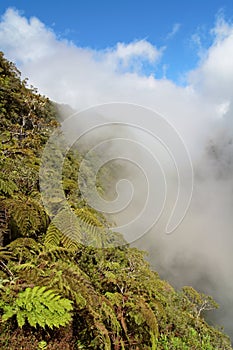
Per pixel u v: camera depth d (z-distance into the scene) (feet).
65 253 14.52
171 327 22.00
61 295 10.56
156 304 17.52
